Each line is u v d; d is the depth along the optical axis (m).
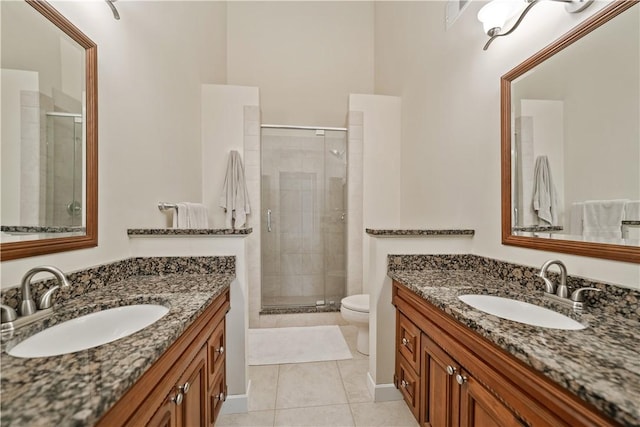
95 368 0.55
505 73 1.34
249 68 3.50
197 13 2.49
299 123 3.58
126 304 1.01
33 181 0.89
